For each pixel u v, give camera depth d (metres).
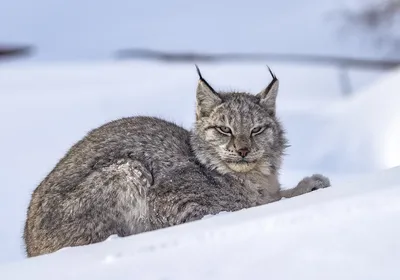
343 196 9.46
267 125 13.50
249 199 13.23
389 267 7.15
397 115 28.77
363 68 51.88
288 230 8.47
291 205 9.65
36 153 30.62
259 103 13.73
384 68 51.75
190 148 13.33
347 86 45.84
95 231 12.18
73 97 41.66
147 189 12.56
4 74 51.03
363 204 8.85
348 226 8.24
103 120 35.94
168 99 39.69
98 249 9.48
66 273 8.68
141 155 12.73
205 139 13.26
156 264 8.25
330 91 44.59
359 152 27.67
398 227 7.99
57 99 41.38
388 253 7.44
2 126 35.47
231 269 7.68
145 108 37.72
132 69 51.50
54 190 12.41
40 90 44.62
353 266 7.29
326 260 7.50
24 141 32.66
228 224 9.23
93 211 12.21
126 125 13.23
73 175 12.45
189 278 7.67
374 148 27.62
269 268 7.54
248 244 8.27
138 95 41.25
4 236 19.45
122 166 12.49
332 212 8.78
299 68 50.66
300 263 7.53
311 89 44.78
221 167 13.16
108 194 12.33
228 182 13.16
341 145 28.56
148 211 12.55
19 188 25.31
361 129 29.28
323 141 29.14
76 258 9.23
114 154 12.61
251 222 9.04
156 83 44.72
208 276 7.62
